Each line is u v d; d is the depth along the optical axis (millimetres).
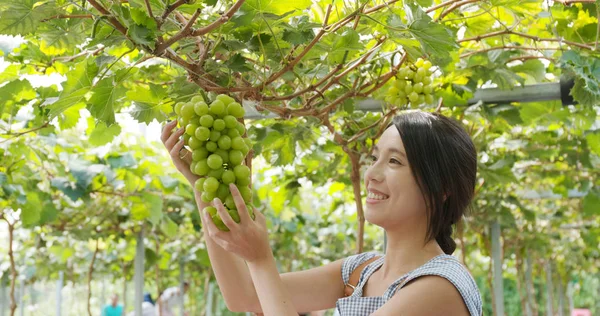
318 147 3697
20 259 7781
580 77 2676
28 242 7105
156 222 4508
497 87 3396
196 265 8672
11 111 2920
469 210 1957
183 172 1803
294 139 3129
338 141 3150
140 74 2637
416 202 1794
